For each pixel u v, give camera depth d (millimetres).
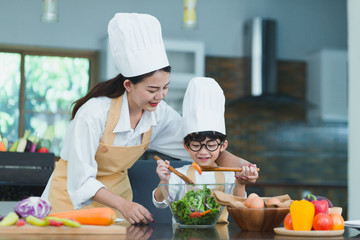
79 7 6129
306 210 1412
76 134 1842
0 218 1394
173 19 6539
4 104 6023
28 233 1326
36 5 5996
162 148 2258
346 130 7293
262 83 6793
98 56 6223
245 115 7145
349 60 3668
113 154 1971
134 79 1832
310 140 7246
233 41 6852
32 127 6066
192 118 1969
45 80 6133
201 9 6754
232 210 1515
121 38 1832
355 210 3588
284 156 7184
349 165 3666
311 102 7117
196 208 1576
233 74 6848
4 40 5918
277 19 7086
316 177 7223
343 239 1333
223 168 1777
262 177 7129
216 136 1963
